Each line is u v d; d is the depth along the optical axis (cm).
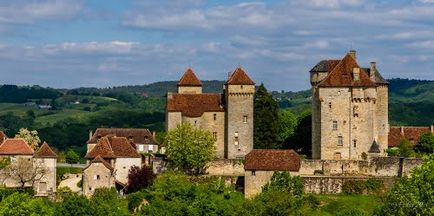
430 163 12488
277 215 16750
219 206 18000
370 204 19850
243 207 17150
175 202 18362
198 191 19600
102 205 17500
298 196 19588
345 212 17625
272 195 17312
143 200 19588
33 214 15612
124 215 17888
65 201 17600
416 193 12138
